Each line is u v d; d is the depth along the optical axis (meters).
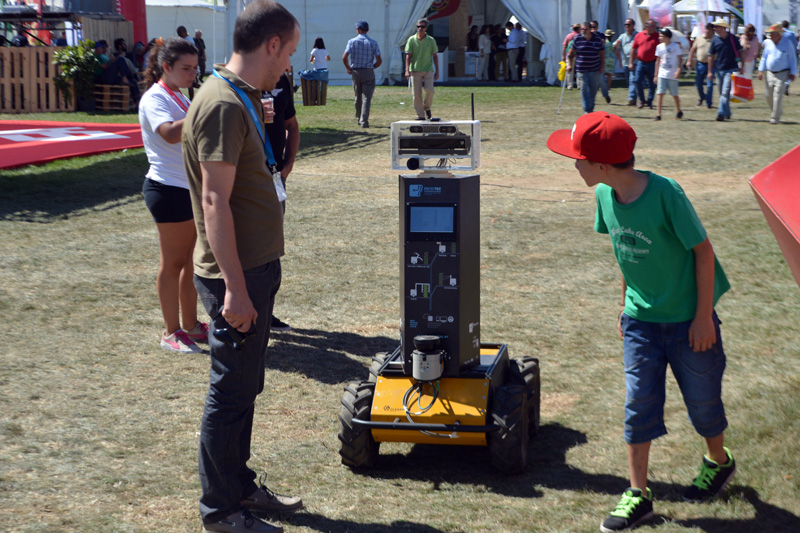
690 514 3.30
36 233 8.30
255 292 3.11
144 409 4.40
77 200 9.91
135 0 25.30
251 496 3.36
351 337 5.60
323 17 28.98
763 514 3.27
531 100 22.28
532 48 30.33
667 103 20.78
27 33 24.39
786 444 3.80
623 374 4.86
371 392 3.74
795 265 2.66
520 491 3.55
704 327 3.18
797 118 17.20
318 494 3.55
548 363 5.04
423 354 3.57
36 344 5.33
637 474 3.28
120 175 11.48
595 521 3.27
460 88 27.00
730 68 16.67
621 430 4.13
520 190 10.53
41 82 20.89
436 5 31.62
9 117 19.56
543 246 7.83
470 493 3.55
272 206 3.13
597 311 5.99
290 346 5.41
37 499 3.43
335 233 8.41
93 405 4.43
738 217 8.68
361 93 17.77
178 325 5.39
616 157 3.10
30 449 3.89
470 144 3.62
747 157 12.46
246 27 3.03
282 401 4.55
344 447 3.70
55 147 13.65
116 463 3.79
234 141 2.91
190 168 3.06
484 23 34.22
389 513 3.38
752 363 4.88
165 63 5.09
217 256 2.92
